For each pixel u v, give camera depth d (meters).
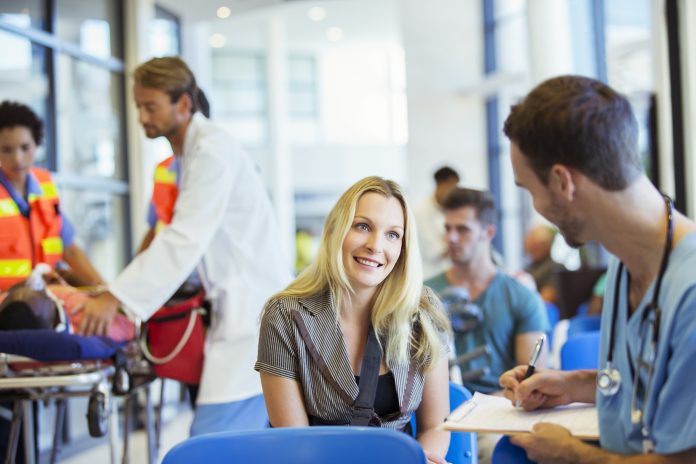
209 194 2.98
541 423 1.42
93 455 5.44
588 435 1.42
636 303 1.38
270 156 18.69
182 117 3.08
